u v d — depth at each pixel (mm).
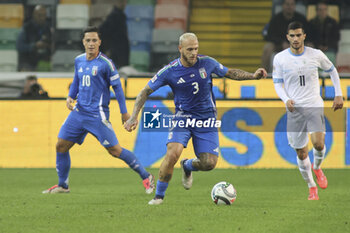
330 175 31359
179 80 18719
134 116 18875
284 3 47438
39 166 36219
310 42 49062
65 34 51656
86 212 17906
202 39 55875
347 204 20078
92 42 22172
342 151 35094
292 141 22016
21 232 14500
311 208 18922
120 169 35250
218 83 35875
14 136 36250
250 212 17844
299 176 30953
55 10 52188
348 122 34969
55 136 36188
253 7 56750
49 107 36188
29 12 53219
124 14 48906
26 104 36156
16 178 30484
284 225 15438
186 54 18078
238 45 55562
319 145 21812
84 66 22516
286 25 47406
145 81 36250
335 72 22156
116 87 22469
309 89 21688
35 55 50656
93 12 52562
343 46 50875
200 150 19375
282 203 20359
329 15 52594
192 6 56938
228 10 56719
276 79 22031
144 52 52812
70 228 15000
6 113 36250
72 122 22953
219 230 14633
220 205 19641
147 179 23531
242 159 35438
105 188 25953
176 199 21438
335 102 22359
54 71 50500
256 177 30438
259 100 35250
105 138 22656
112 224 15562
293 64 21594
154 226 15211
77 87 23062
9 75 45000
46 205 19750
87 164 36188
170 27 54438
